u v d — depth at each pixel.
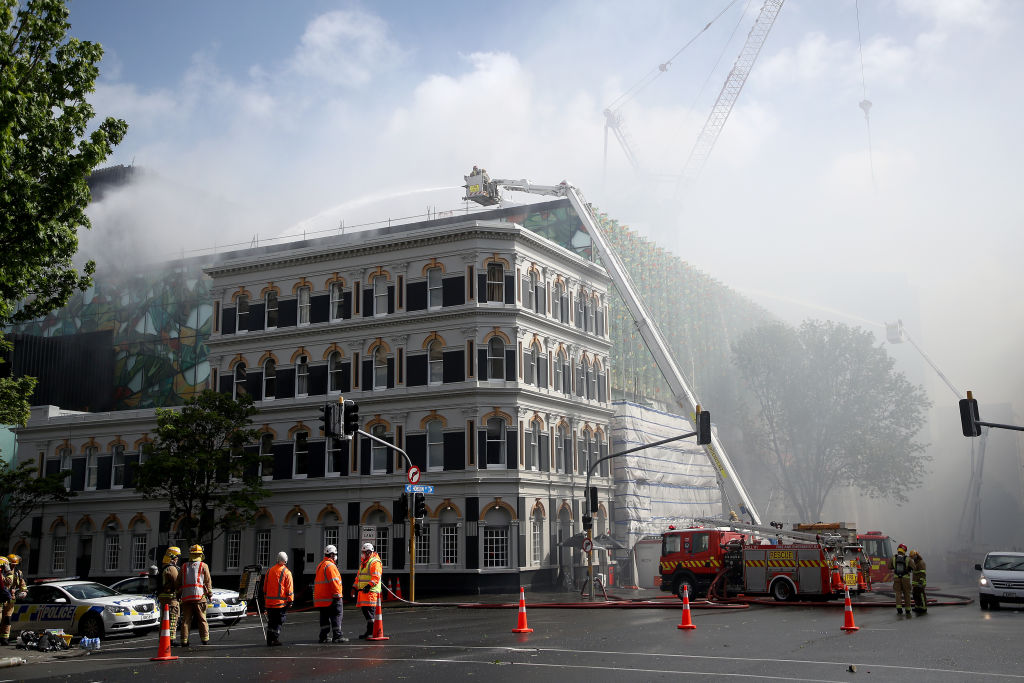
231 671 17.05
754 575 35.53
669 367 61.22
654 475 65.19
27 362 81.38
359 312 51.28
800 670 15.83
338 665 17.38
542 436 50.72
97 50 24.94
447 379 48.59
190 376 83.56
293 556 50.50
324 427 33.81
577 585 50.59
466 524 46.75
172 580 22.48
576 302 56.44
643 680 14.77
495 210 75.00
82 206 24.83
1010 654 18.12
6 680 16.53
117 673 17.39
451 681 14.94
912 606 30.45
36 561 58.00
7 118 21.22
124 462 56.69
